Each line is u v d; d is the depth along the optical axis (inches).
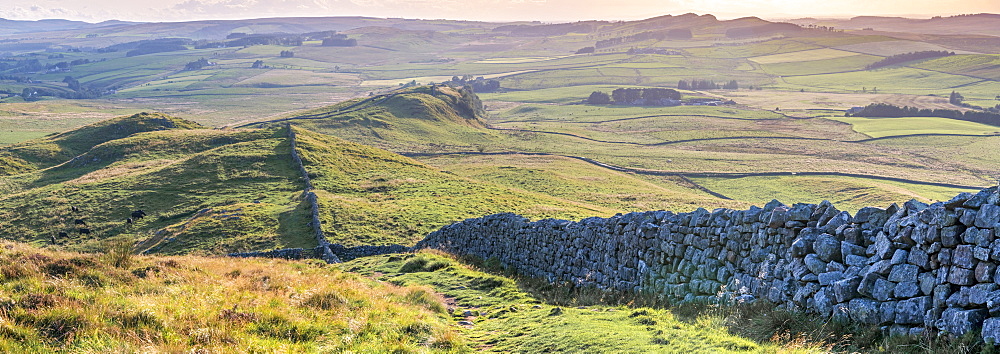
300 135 4741.6
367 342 491.2
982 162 7829.7
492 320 674.8
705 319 531.5
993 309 344.8
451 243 1537.9
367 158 4387.3
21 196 3535.9
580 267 914.7
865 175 6555.1
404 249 1871.3
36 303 464.4
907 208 444.5
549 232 1040.8
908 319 394.3
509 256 1200.2
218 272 793.6
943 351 353.4
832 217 508.1
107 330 429.7
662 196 4655.5
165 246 2202.3
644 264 749.9
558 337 519.2
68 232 2842.0
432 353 485.4
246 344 439.5
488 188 3474.4
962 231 382.3
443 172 4202.8
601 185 5226.4
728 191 6023.6
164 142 5206.7
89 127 6673.2
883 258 436.8
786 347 413.1
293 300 617.6
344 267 1403.8
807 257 497.7
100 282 579.5
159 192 3346.5
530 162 7185.0
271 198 3152.1
